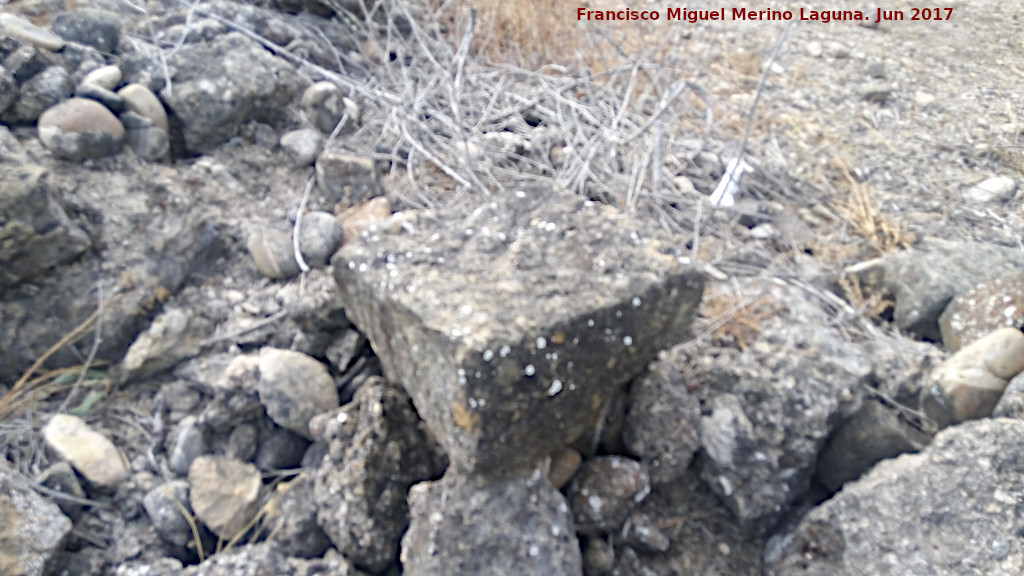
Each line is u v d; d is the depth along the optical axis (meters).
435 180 3.10
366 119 3.32
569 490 2.11
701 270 1.93
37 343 2.31
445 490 1.90
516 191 2.19
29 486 1.98
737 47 4.46
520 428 1.79
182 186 2.72
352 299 2.09
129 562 2.06
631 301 1.81
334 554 2.06
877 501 1.94
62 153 2.50
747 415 2.20
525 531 1.87
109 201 2.52
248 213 2.82
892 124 3.79
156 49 2.98
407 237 2.07
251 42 3.12
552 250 1.95
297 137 3.03
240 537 2.14
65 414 2.25
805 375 2.18
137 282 2.44
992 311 2.46
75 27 2.86
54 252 2.30
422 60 3.75
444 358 1.70
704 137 3.38
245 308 2.56
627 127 3.38
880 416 2.17
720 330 2.56
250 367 2.28
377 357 2.44
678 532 2.21
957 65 4.32
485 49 3.88
